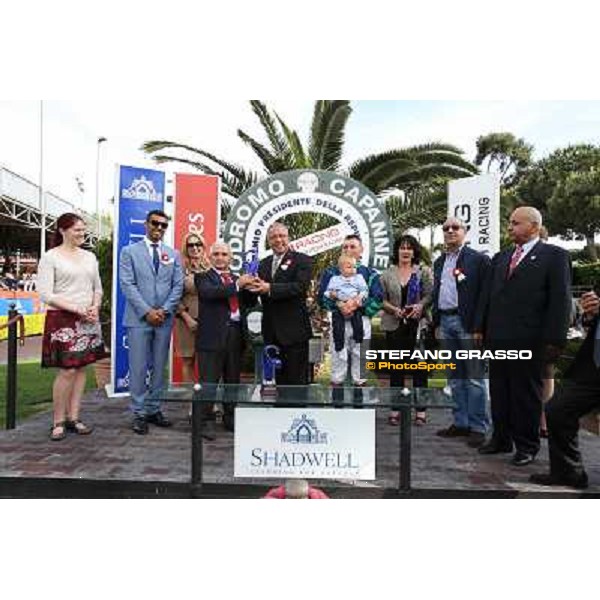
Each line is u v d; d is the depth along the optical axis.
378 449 4.63
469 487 3.78
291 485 3.22
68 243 4.70
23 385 7.48
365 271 4.86
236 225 5.34
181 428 5.19
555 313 4.12
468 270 4.68
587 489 3.78
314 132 6.95
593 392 3.71
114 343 6.01
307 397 3.65
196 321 5.25
